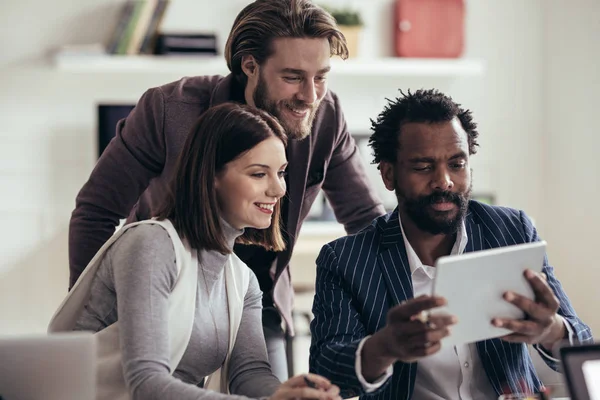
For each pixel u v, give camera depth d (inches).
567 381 50.3
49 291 172.2
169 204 66.6
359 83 179.5
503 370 65.2
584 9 164.2
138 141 83.1
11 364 52.6
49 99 170.6
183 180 65.6
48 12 169.3
